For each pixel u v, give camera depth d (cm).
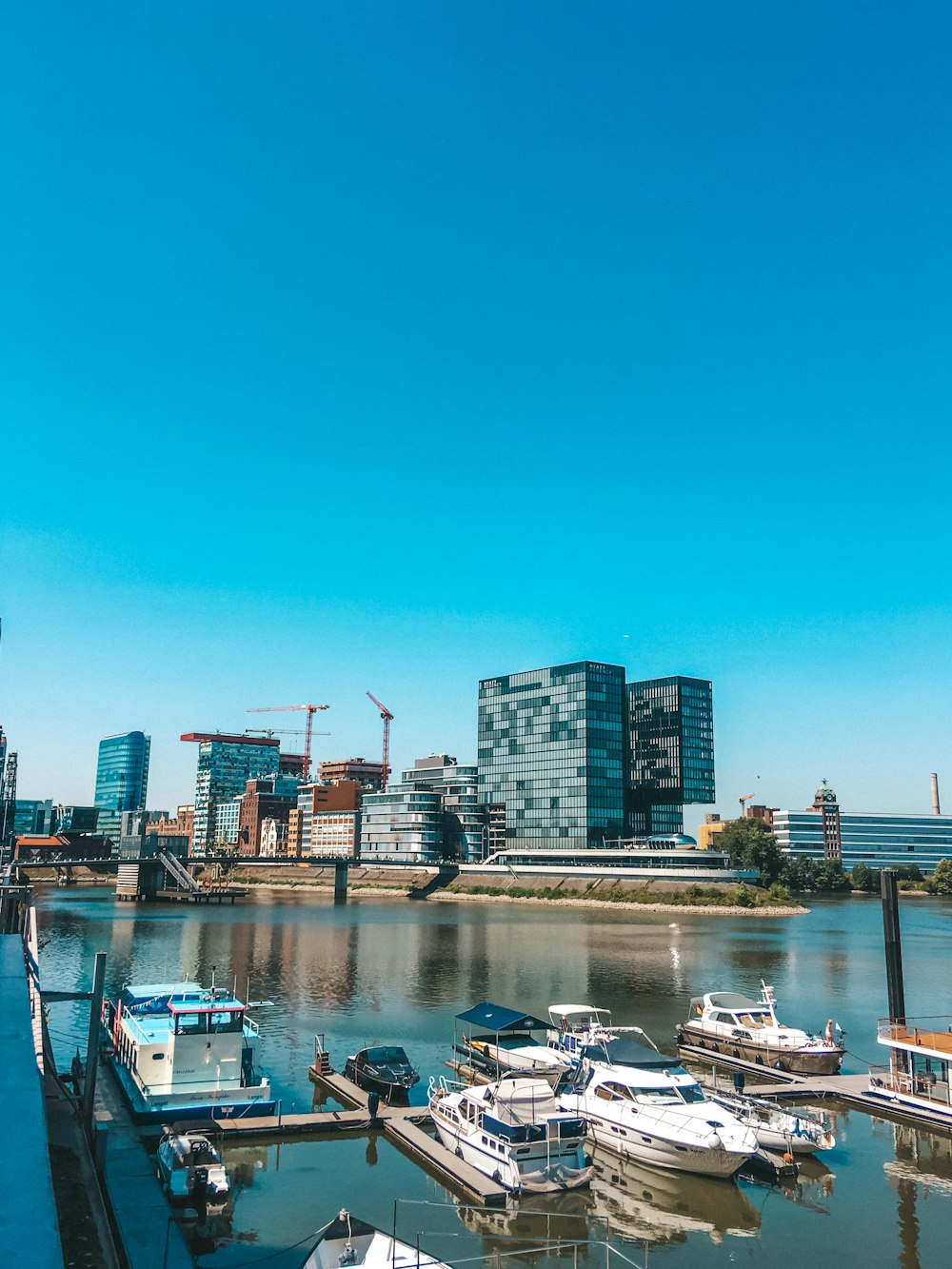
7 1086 1502
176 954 11188
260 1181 3591
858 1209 3481
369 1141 4069
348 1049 5819
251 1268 2884
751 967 10150
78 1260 2186
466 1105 4000
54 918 17025
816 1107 4666
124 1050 4675
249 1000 7725
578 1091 4422
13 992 2283
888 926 4866
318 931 14725
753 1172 3822
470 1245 3144
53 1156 2950
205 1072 4244
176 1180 3300
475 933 14575
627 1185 3691
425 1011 7231
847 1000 7981
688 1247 3158
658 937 13962
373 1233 2594
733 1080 4947
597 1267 3009
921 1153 4041
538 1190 3509
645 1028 6650
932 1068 4809
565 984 8781
